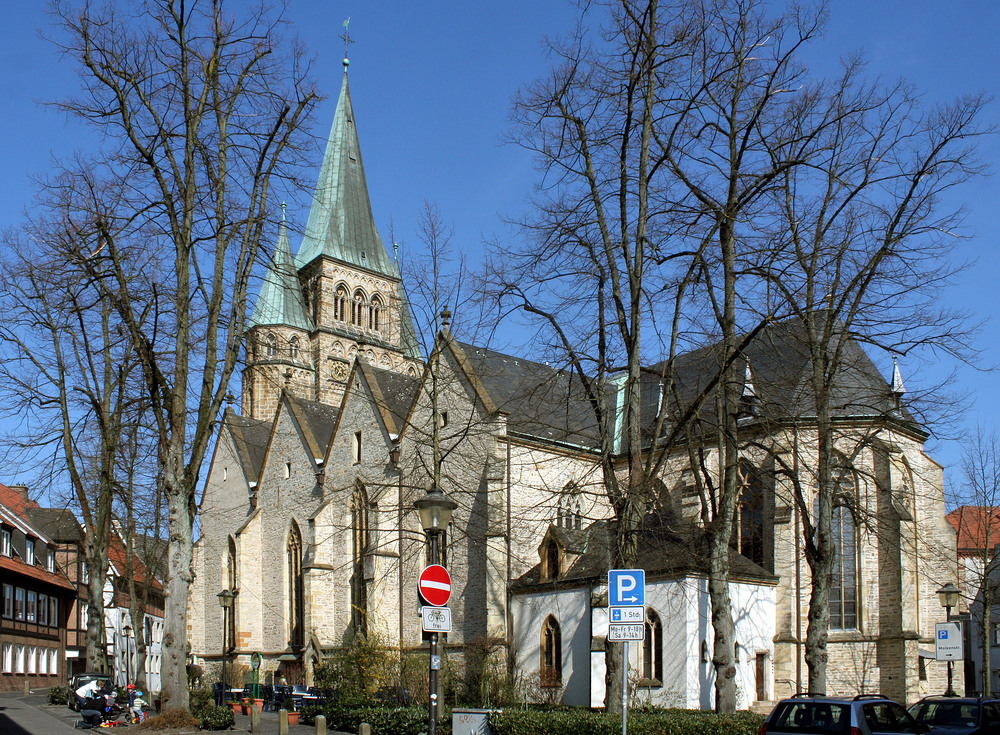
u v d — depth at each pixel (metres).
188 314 30.16
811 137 28.77
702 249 28.05
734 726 25.72
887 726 22.33
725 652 29.38
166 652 28.67
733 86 30.50
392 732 34.75
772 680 46.28
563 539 48.19
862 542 48.22
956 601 33.31
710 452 51.06
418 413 56.03
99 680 42.34
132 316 30.23
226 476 73.31
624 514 27.81
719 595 29.77
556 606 47.41
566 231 29.83
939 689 49.09
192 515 29.80
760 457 48.44
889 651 47.03
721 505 30.52
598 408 29.48
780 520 47.62
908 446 50.22
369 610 53.81
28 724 34.56
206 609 72.88
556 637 47.25
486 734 29.00
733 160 30.39
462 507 52.53
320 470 62.78
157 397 29.86
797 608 46.53
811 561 33.12
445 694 42.59
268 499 67.44
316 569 59.28
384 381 60.53
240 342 31.48
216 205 30.91
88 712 32.16
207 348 30.30
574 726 26.33
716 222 28.94
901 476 49.16
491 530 48.16
